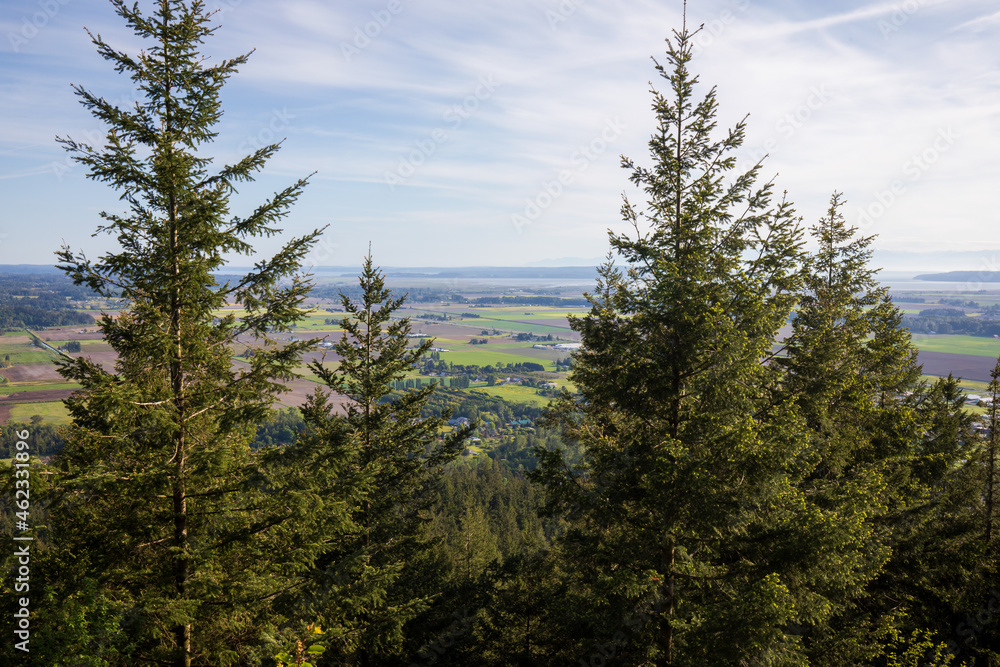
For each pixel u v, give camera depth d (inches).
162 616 298.4
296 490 341.7
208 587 327.0
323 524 369.7
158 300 329.7
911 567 549.3
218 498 345.7
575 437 580.7
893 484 535.2
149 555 342.0
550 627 612.7
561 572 657.0
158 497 337.4
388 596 559.5
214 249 335.6
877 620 511.2
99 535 319.3
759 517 386.6
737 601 339.0
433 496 621.3
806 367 492.7
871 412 592.1
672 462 366.9
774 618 317.4
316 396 589.0
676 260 410.9
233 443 358.0
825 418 503.5
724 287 406.6
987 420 644.7
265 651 331.9
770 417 413.1
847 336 577.9
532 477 457.4
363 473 390.0
